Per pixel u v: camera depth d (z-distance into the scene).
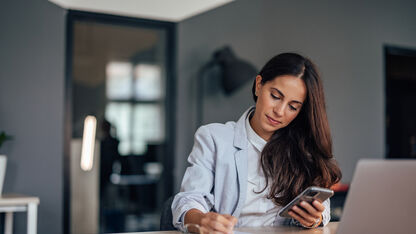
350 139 4.59
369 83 4.71
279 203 1.57
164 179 4.30
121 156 4.18
